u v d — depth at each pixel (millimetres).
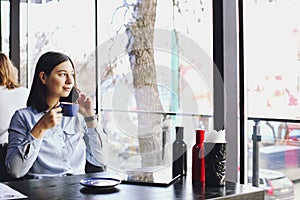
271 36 2820
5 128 3146
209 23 3029
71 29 3879
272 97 2846
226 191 1908
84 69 3410
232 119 2922
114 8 3592
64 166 2795
